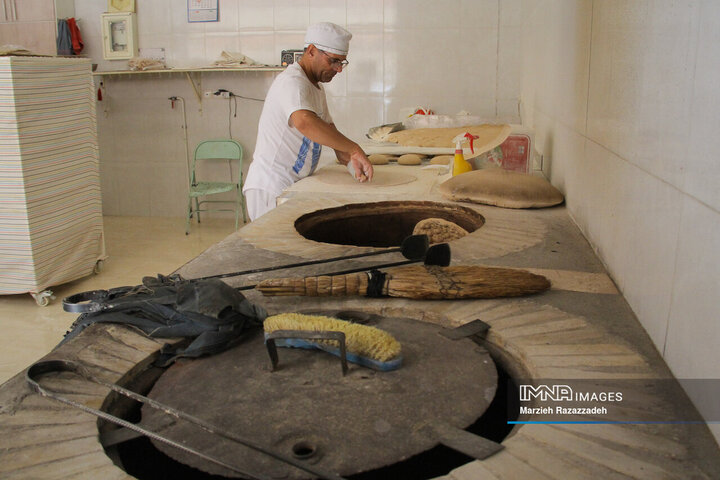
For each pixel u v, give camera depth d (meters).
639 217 0.97
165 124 5.21
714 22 0.67
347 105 4.69
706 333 0.67
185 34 4.94
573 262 1.25
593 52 1.41
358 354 0.81
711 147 0.67
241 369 0.81
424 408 0.71
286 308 1.02
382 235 1.90
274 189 2.61
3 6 5.16
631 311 0.99
